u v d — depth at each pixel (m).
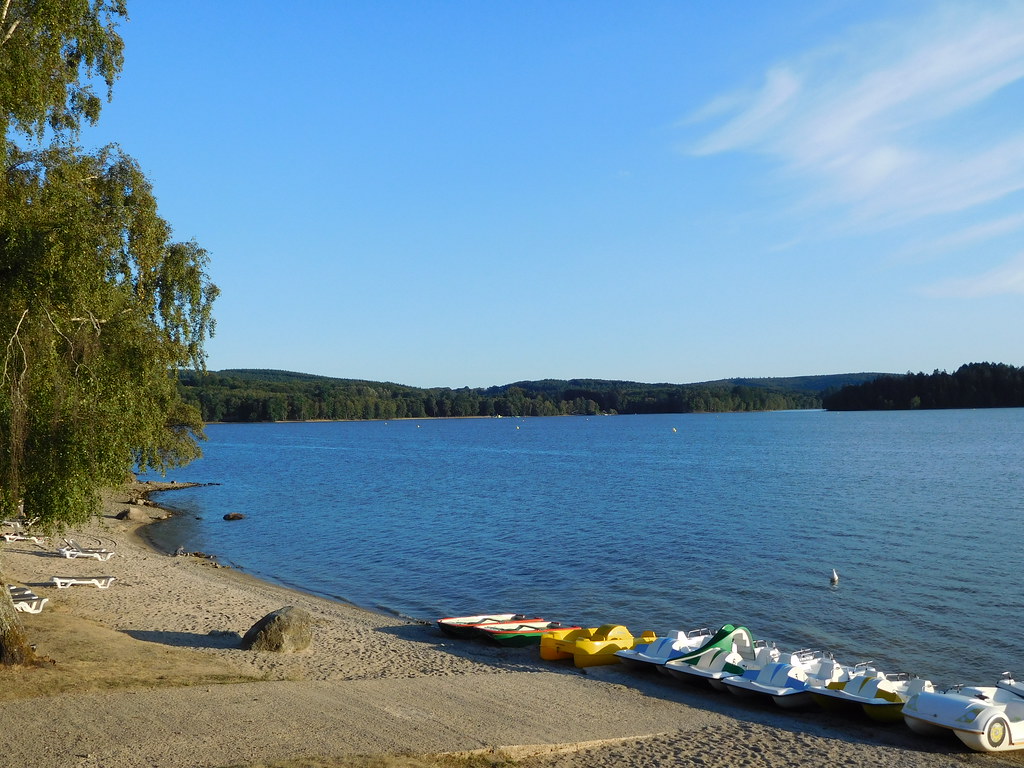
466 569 34.22
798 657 18.06
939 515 46.94
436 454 117.88
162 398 22.64
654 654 19.59
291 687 14.64
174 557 37.34
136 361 15.21
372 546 40.81
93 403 14.05
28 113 14.44
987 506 50.66
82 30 16.08
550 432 192.00
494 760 11.80
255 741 11.43
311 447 139.62
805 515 47.75
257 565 36.78
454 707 14.27
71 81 17.42
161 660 16.64
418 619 26.48
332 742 11.61
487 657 21.25
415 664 19.48
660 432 176.62
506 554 37.22
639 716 15.06
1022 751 14.28
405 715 13.38
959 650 21.78
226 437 178.62
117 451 14.84
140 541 43.94
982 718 14.03
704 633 21.61
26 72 14.05
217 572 34.00
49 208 13.62
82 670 14.68
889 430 151.12
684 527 43.84
